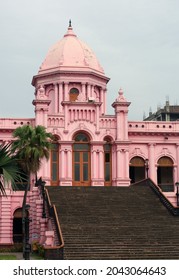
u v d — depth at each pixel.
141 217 41.94
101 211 43.03
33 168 47.19
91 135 59.50
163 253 33.91
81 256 32.84
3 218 56.53
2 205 56.81
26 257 33.56
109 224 39.59
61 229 37.38
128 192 49.50
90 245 34.41
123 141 59.56
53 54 70.25
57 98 67.12
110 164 60.25
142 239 36.28
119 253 33.59
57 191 49.16
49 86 68.44
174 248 34.84
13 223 57.78
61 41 72.12
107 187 50.84
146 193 49.28
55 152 59.25
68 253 33.00
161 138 62.41
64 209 43.19
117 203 45.81
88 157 59.59
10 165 22.97
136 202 46.34
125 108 60.44
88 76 67.75
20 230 57.88
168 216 42.53
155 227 39.06
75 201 45.91
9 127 59.06
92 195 48.00
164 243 35.66
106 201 46.28
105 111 69.94
